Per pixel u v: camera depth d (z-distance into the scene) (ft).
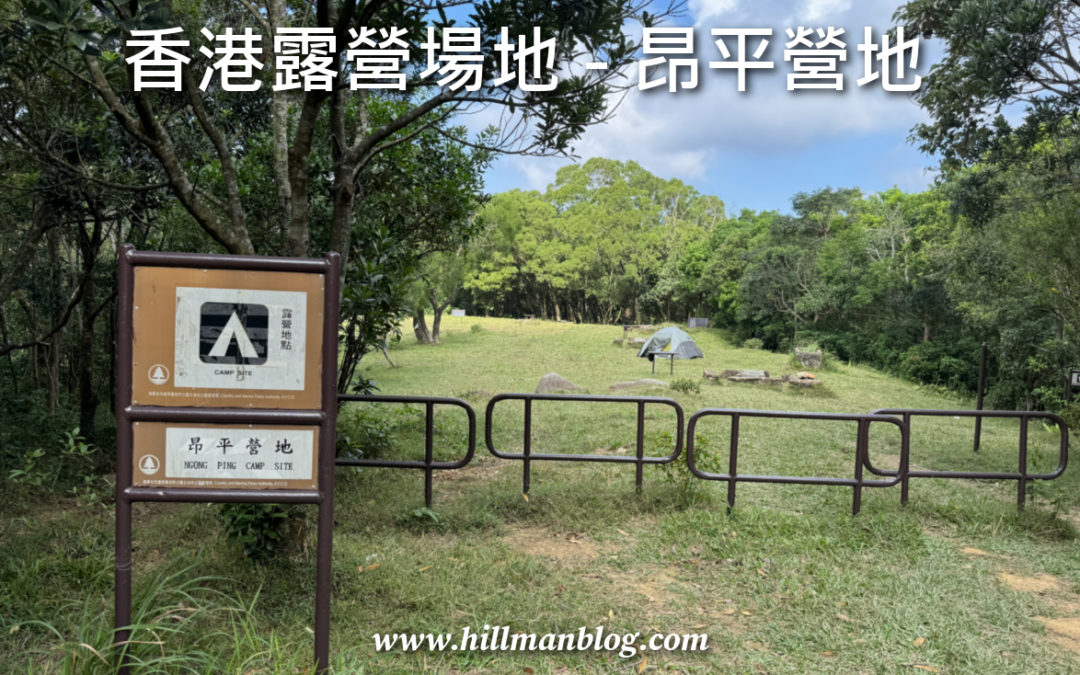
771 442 31.48
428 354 94.79
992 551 17.47
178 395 8.92
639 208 185.16
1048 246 33.35
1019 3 31.96
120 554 8.95
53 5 11.10
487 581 14.24
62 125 21.83
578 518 18.93
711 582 14.82
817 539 16.99
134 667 9.02
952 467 28.43
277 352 9.04
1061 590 15.17
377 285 22.44
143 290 8.84
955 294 71.20
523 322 159.63
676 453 20.40
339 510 18.90
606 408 43.04
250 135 28.27
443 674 10.85
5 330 32.09
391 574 14.29
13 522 17.49
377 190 26.03
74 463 23.04
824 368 85.81
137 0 12.08
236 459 8.99
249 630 11.25
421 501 20.08
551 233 184.75
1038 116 38.22
